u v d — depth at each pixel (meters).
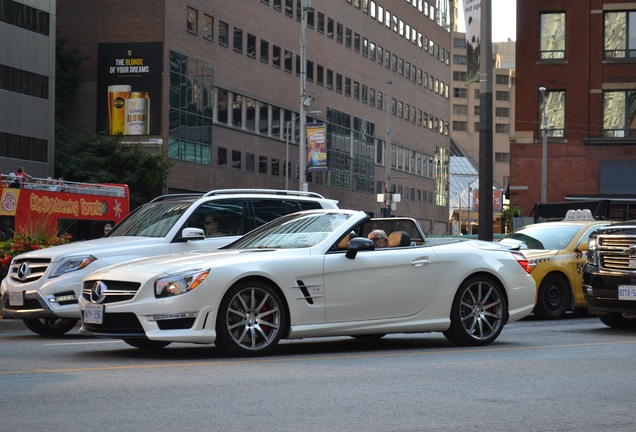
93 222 32.38
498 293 13.04
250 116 78.38
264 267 11.23
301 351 12.03
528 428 6.79
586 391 8.57
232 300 11.04
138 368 10.01
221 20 73.81
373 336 14.09
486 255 13.02
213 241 15.03
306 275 11.49
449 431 6.64
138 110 66.38
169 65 66.88
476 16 24.39
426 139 120.38
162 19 66.19
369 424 6.88
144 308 10.79
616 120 56.25
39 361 10.73
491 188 24.16
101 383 8.84
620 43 56.00
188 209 15.13
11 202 27.81
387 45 107.75
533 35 56.75
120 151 63.72
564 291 19.56
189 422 6.92
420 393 8.33
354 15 99.00
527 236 20.53
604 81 56.16
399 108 111.50
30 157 61.81
